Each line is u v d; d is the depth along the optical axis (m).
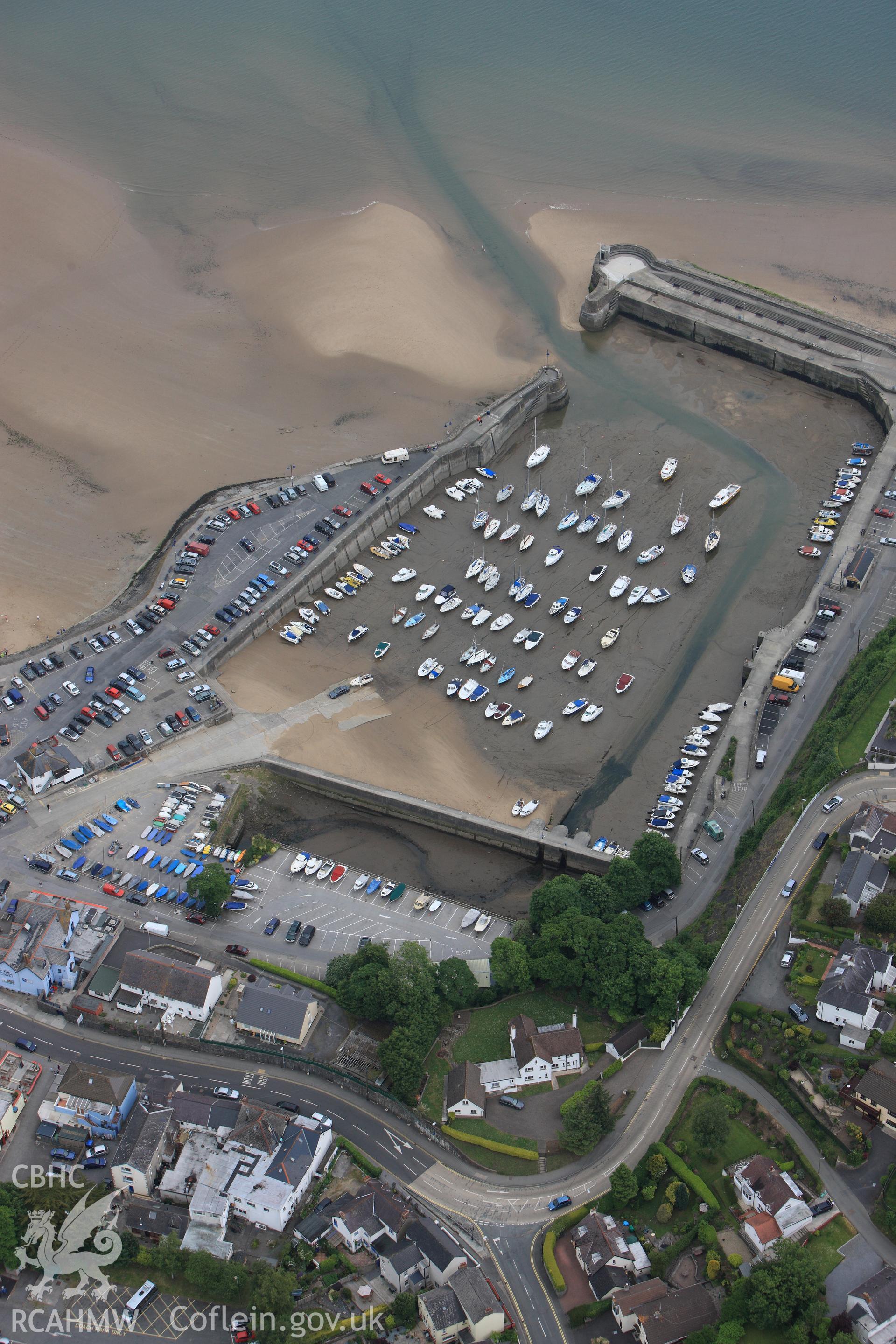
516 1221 180.25
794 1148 180.38
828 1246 169.62
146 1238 181.00
